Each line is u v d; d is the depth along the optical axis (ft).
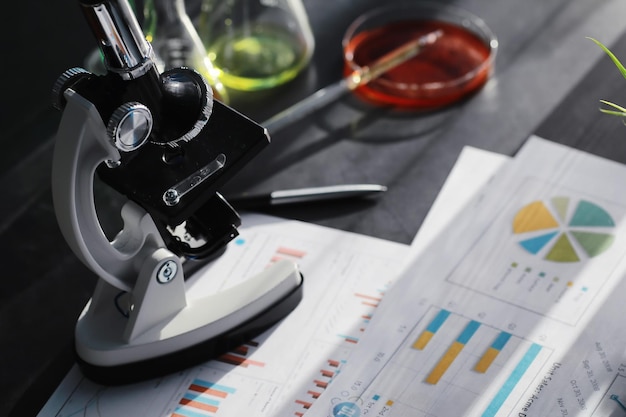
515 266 2.27
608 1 2.75
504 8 2.77
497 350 2.16
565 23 2.71
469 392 2.10
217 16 2.62
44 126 2.60
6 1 2.85
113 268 2.09
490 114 2.54
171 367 2.16
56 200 1.99
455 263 2.29
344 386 2.13
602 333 2.16
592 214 2.34
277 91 2.62
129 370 2.14
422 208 2.39
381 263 2.30
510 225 2.34
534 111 2.54
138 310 2.10
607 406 2.07
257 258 2.33
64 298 2.30
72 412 2.14
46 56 2.72
